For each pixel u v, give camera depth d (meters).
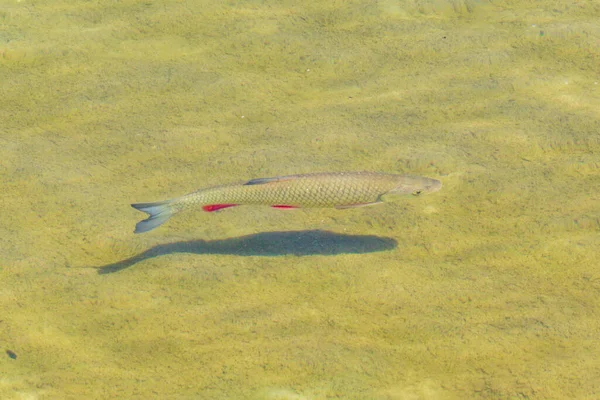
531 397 6.45
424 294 7.47
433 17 12.21
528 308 7.27
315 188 7.02
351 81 10.90
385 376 6.67
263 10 12.42
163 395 6.56
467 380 6.62
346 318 7.25
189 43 11.70
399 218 8.45
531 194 8.71
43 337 7.11
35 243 8.17
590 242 8.00
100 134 9.92
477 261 7.87
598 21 11.80
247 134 9.89
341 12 12.33
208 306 7.41
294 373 6.72
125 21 12.12
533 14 12.12
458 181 8.96
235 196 7.13
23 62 11.35
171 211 7.21
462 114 10.13
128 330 7.19
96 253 8.09
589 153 9.34
